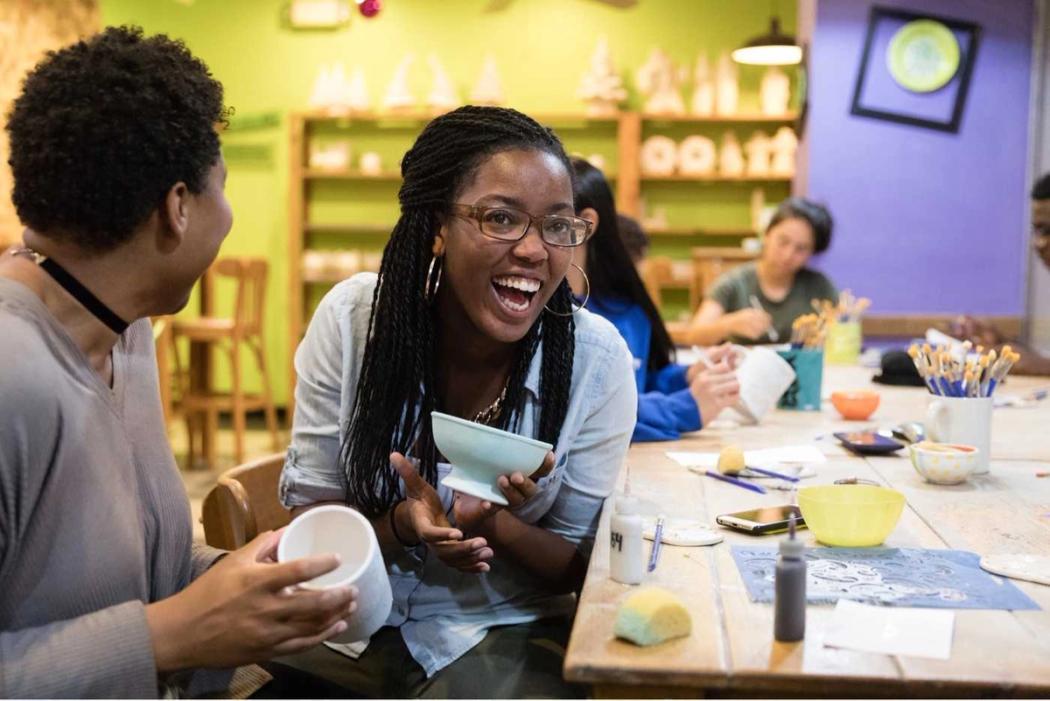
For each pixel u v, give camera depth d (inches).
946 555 50.6
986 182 227.3
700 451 79.4
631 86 276.7
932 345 118.2
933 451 67.1
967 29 224.2
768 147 265.9
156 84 40.6
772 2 268.5
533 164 53.3
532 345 59.0
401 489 59.3
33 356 39.3
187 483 197.8
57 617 40.9
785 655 38.4
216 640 40.7
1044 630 40.9
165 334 197.0
